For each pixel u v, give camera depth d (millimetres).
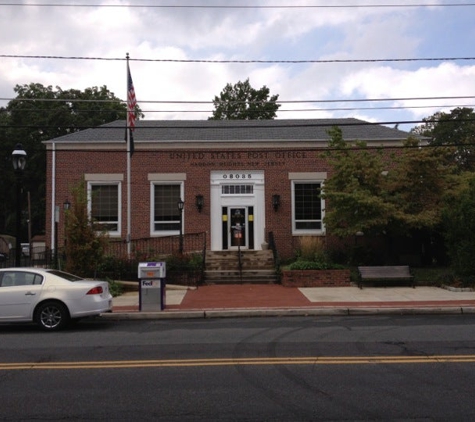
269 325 11719
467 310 13602
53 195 24141
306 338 9898
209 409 5609
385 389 6301
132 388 6453
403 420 5219
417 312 13547
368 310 13570
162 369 7414
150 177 24484
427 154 19047
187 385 6566
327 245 24234
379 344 9211
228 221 24547
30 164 47844
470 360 7828
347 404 5730
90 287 11602
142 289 13859
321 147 24703
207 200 24531
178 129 26328
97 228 17469
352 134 25328
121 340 9961
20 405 5805
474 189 18062
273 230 24469
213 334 10531
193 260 20109
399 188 19719
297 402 5820
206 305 14500
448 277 18031
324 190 20312
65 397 6098
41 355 8578
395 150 24453
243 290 17766
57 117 47094
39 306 11375
